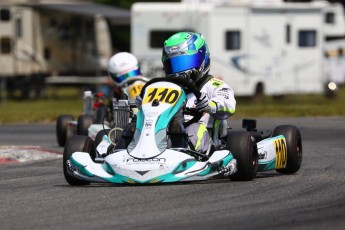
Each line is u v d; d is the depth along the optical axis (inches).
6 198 1180.5
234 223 946.1
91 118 2033.7
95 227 931.3
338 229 913.5
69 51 5260.8
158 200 1104.8
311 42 4311.0
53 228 932.0
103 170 1240.8
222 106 1338.6
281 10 4224.9
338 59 5625.0
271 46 4207.7
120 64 1945.1
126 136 1295.5
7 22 4938.5
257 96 4195.4
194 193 1165.1
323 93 4630.9
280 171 1489.9
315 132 2496.3
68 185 1314.0
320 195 1163.3
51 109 3939.5
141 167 1209.4
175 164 1210.6
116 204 1082.1
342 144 2146.9
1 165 1718.8
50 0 5477.4
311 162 1723.7
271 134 1505.9
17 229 933.8
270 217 983.0
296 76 4293.8
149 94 1299.2
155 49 4084.6
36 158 1878.7
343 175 1434.5
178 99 1288.1
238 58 4126.5
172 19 4060.0
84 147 1320.1
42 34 5083.7
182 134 1269.7
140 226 932.0
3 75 4936.0
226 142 1330.0
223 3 4133.9
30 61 5032.0
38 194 1210.0
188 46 1355.8
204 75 1374.3
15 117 3257.9
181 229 913.5
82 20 5349.4
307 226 929.5
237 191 1191.6
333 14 5664.4
